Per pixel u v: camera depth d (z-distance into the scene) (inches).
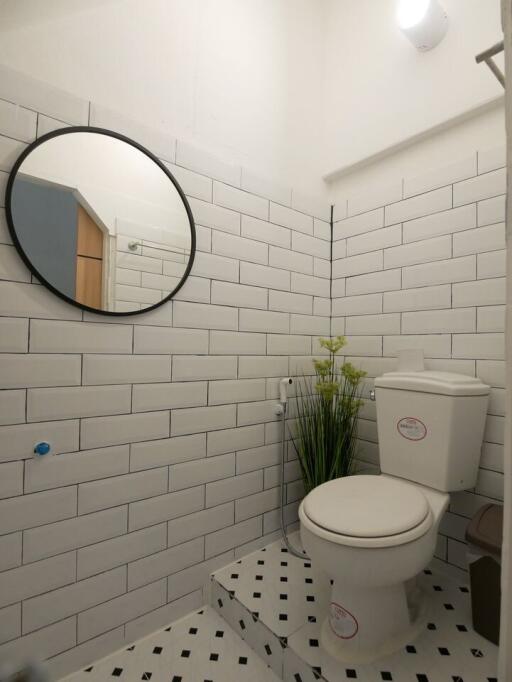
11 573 38.7
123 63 47.7
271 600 48.2
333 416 61.6
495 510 46.6
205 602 53.6
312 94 71.9
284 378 62.1
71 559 42.4
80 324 43.4
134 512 47.2
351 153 68.1
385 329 63.3
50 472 41.1
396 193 62.6
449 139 56.5
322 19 74.9
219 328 55.9
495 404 50.1
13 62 39.9
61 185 41.9
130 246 46.8
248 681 41.3
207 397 54.4
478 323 52.1
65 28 43.4
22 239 39.2
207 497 54.2
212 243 55.3
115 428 45.8
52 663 40.9
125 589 46.3
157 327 49.5
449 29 56.4
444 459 47.3
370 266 66.0
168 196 50.4
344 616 40.5
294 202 66.9
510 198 19.8
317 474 60.2
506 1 20.2
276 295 63.5
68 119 43.0
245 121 60.6
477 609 42.7
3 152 38.7
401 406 52.1
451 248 55.3
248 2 62.2
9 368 38.8
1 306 38.4
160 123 50.6
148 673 42.1
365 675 37.5
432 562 55.2
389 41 63.9
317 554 37.0
